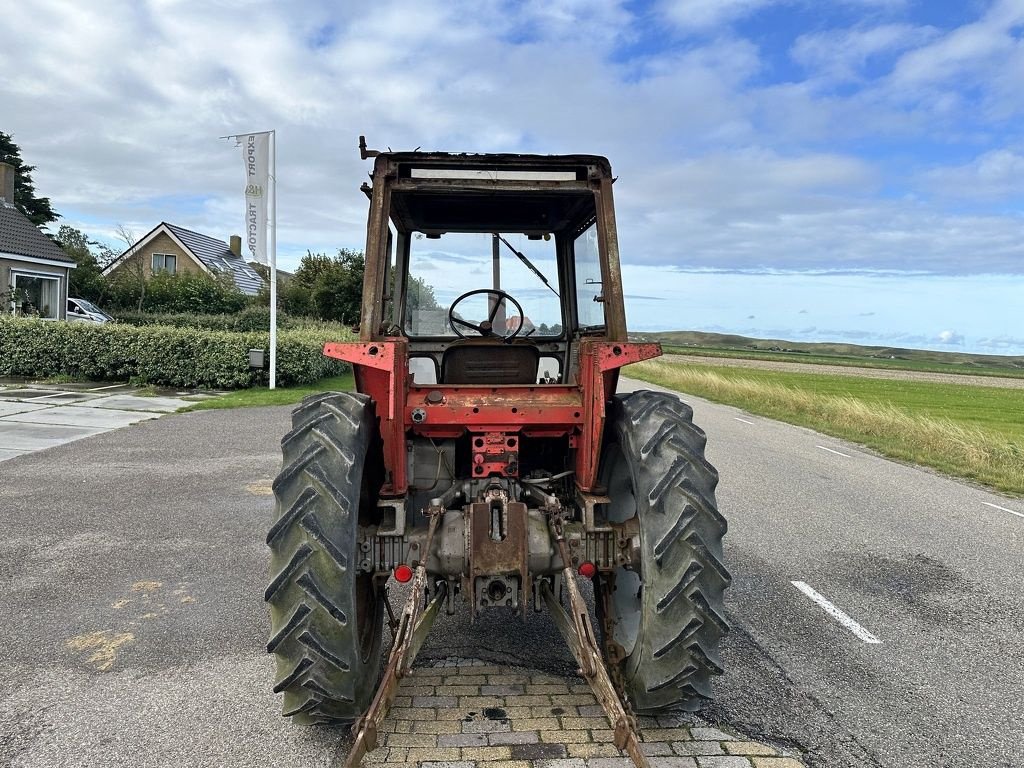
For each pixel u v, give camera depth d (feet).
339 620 8.79
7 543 18.95
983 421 64.85
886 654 13.71
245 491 24.66
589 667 8.79
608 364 10.40
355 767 7.51
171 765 9.61
